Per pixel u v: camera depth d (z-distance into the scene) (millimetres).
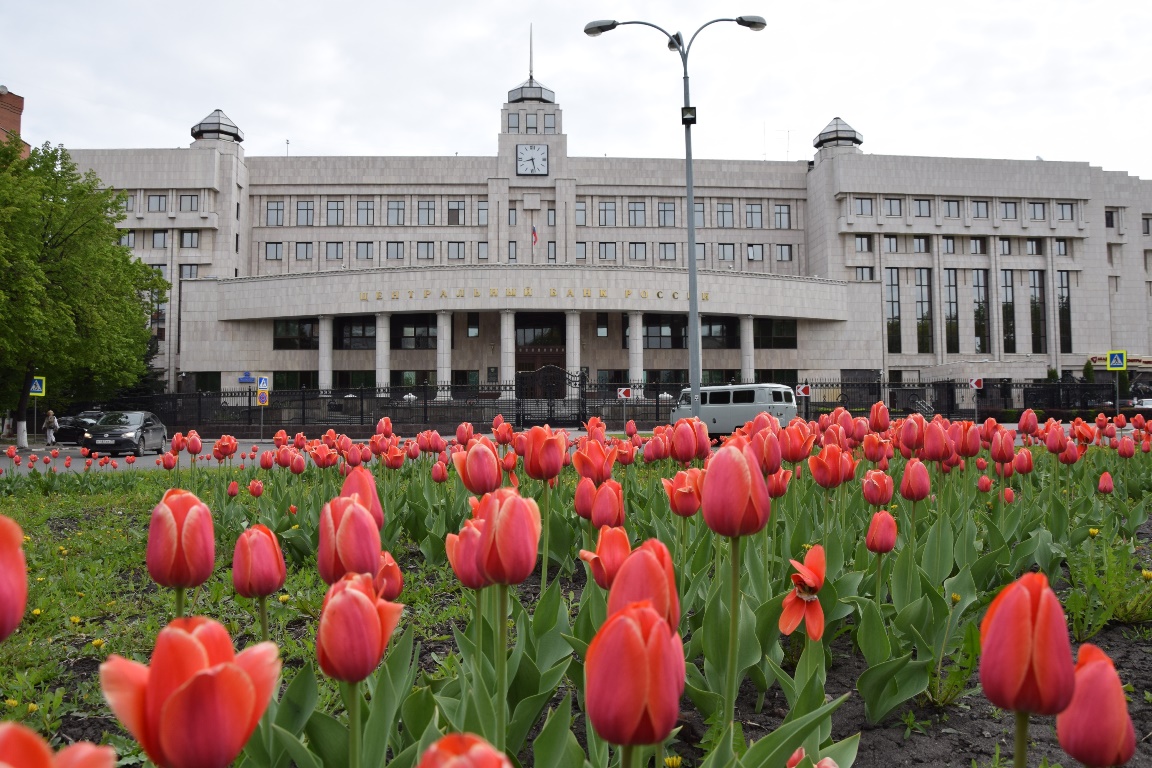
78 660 4332
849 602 3611
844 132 59812
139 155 54781
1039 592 1202
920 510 5645
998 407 44406
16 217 23750
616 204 59469
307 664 2281
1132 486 8086
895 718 3314
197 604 5172
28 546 6945
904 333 57688
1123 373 46812
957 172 58469
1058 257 59812
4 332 24141
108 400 40188
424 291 46469
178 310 55031
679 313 51406
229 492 7121
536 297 46062
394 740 2451
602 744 2264
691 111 18203
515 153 57812
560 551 5336
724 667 2926
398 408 34688
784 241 60594
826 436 5793
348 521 1812
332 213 58375
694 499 3141
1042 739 3117
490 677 2545
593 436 5703
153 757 962
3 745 706
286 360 51312
